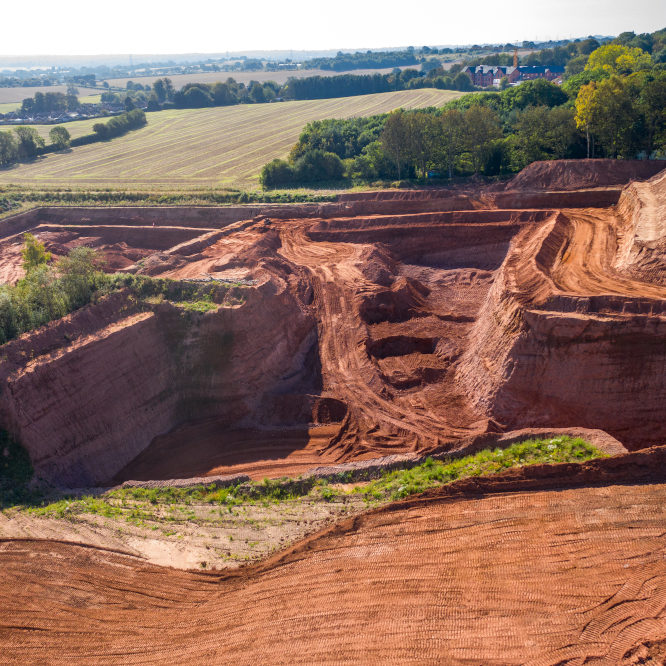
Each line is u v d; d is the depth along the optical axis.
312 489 24.17
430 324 41.50
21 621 17.89
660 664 13.71
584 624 15.03
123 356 31.81
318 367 37.50
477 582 16.91
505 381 30.91
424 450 25.62
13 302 31.61
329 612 16.86
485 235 49.94
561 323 29.56
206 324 34.47
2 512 23.09
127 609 18.25
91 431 29.30
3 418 26.64
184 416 33.94
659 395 28.52
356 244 52.69
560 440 23.12
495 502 19.84
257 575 19.08
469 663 14.57
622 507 18.59
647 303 28.97
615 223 45.34
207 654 16.34
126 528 22.06
